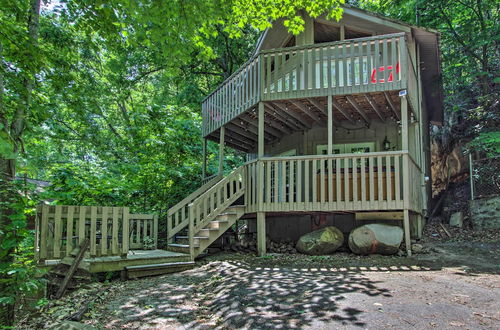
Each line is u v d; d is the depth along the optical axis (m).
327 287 4.95
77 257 5.84
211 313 4.28
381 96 8.33
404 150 7.55
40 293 5.77
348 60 9.34
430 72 12.83
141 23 5.28
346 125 10.48
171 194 11.82
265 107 8.98
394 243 7.31
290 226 10.16
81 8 5.26
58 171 8.75
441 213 13.41
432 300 4.32
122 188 10.23
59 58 6.91
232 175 8.77
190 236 7.47
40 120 7.53
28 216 6.36
